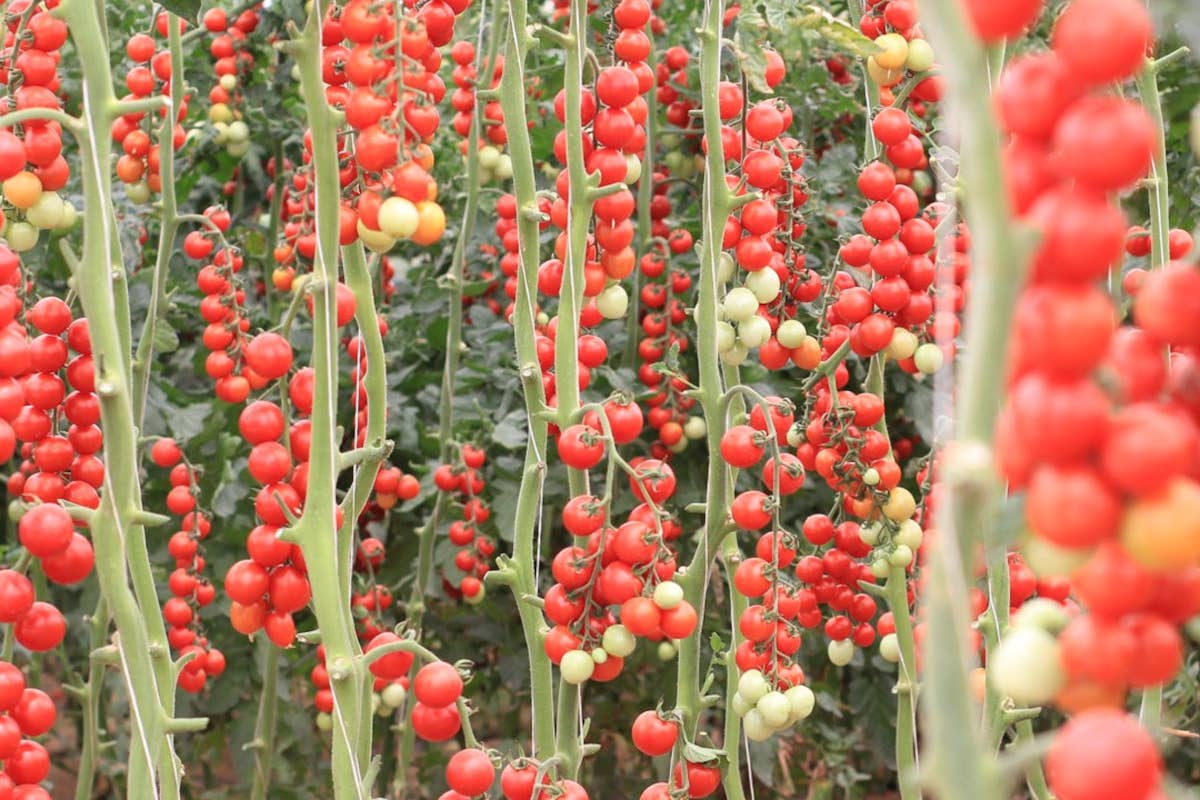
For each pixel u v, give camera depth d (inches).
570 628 56.6
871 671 115.6
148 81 80.2
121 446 46.6
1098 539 21.6
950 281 30.6
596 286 61.2
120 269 58.5
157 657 50.6
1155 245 59.1
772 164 62.0
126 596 47.6
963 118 20.9
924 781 22.9
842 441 65.2
